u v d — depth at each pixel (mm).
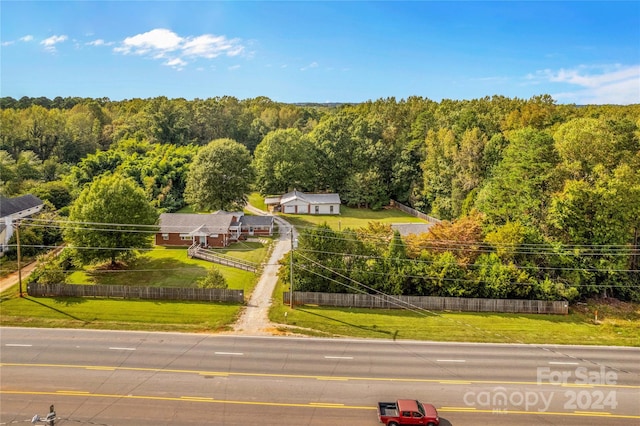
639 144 64250
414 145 99062
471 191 73750
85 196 53281
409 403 26266
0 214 60938
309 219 85375
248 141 138875
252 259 59906
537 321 43469
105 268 54250
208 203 77625
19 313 41219
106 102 176750
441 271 46344
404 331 39906
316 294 45594
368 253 48188
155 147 111375
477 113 98250
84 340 36281
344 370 32250
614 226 50875
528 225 55219
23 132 103938
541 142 60438
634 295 49781
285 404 27719
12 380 29953
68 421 25609
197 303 44812
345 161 100812
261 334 38344
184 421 25828
